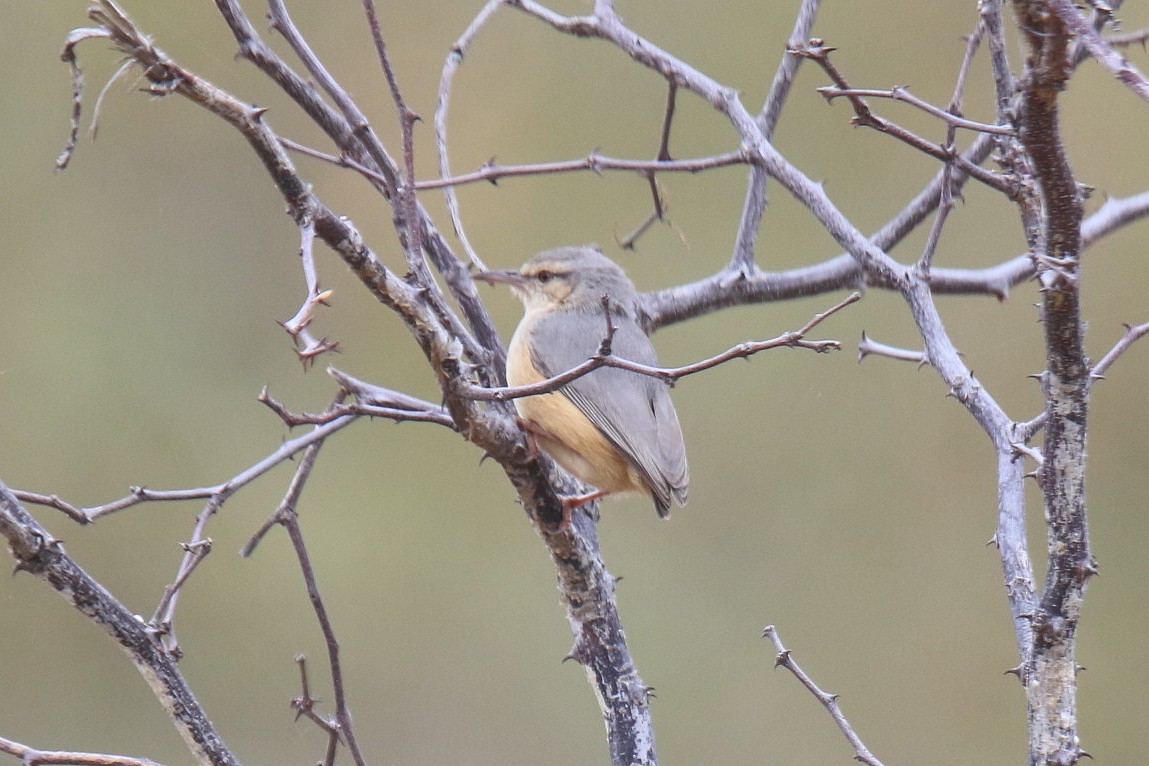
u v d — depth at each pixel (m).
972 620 13.51
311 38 14.84
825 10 14.72
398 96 5.89
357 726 13.07
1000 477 6.37
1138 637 13.76
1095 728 13.64
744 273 8.99
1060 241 5.00
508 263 14.45
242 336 14.37
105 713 12.73
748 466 14.13
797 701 13.27
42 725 12.59
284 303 14.48
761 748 13.09
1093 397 14.43
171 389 14.10
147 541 13.48
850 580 13.70
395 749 13.04
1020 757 12.90
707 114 14.77
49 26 14.70
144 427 13.91
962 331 14.33
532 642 13.45
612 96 14.88
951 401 14.18
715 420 14.24
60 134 14.66
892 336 14.32
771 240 14.47
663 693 13.23
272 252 14.59
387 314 14.42
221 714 13.05
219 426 14.01
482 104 14.84
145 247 14.56
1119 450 14.27
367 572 13.55
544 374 8.72
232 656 13.23
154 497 6.41
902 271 7.21
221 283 14.54
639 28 14.92
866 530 13.84
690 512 14.01
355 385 7.00
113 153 14.65
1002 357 14.18
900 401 14.17
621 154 14.84
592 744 13.02
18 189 14.50
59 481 13.64
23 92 14.62
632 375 8.84
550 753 12.98
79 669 12.78
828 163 14.65
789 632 13.49
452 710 13.20
